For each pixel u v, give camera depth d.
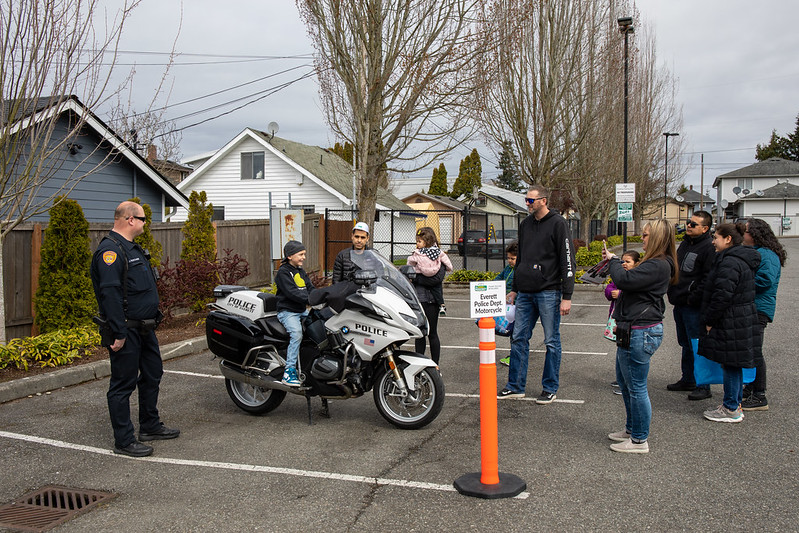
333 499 4.30
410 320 5.67
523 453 5.14
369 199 13.48
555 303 6.60
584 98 22.00
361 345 5.75
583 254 24.47
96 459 5.13
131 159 15.99
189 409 6.61
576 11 20.30
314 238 18.97
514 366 6.85
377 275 6.01
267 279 16.06
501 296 4.39
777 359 8.42
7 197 7.36
